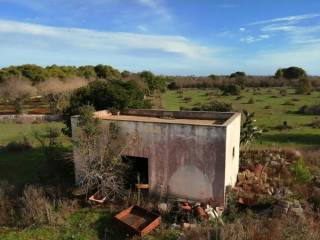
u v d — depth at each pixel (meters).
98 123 12.93
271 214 10.68
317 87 67.75
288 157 16.56
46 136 24.31
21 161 18.92
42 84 46.91
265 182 13.51
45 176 15.45
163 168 12.13
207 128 11.20
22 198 12.19
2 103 47.47
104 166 12.66
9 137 26.31
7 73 53.78
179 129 11.62
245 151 17.20
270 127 28.12
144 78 53.06
